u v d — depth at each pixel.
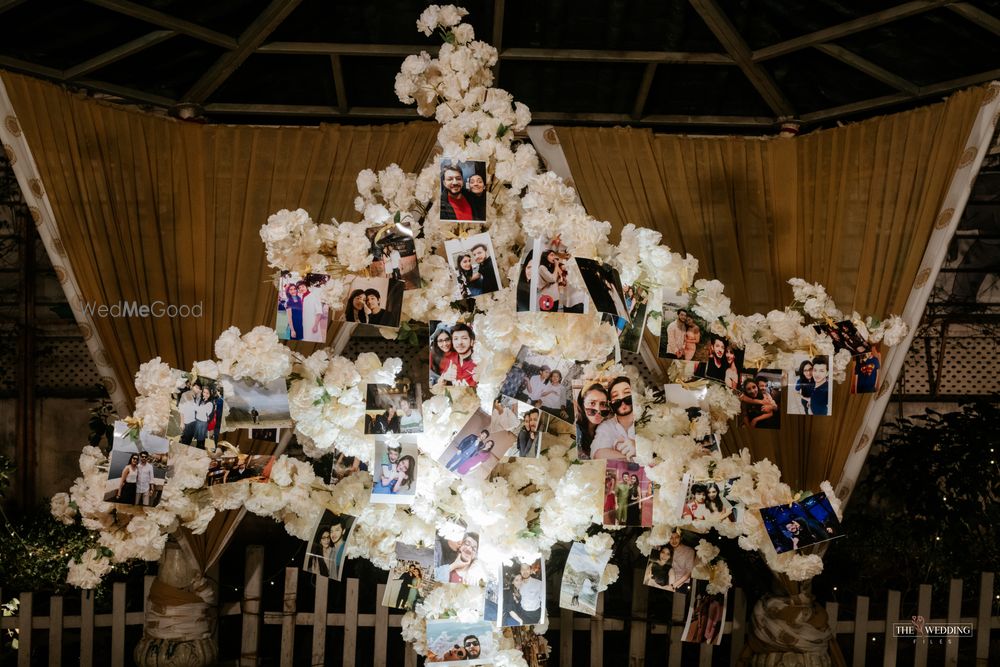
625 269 2.32
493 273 2.25
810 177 3.40
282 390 2.28
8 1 2.85
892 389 3.08
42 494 5.72
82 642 3.58
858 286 3.19
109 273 3.05
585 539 2.48
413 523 2.39
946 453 4.77
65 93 3.14
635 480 2.38
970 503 4.63
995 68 3.13
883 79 3.29
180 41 3.24
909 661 4.29
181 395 2.27
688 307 2.45
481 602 2.43
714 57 3.32
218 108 3.63
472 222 2.29
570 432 2.51
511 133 2.43
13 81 3.02
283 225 2.19
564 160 3.36
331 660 4.31
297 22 3.17
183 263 3.21
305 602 4.77
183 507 2.37
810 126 3.85
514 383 2.25
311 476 2.41
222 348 2.25
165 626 3.00
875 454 5.75
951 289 5.93
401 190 2.37
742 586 4.23
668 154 3.42
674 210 3.33
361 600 4.66
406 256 2.28
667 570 2.60
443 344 2.30
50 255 3.01
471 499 2.27
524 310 2.19
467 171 2.29
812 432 3.13
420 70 2.38
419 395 2.32
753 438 3.14
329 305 2.26
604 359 2.32
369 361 2.30
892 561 4.75
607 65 3.44
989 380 5.92
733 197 3.40
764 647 3.11
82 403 5.79
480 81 2.47
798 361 2.57
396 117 3.73
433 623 2.41
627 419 2.31
